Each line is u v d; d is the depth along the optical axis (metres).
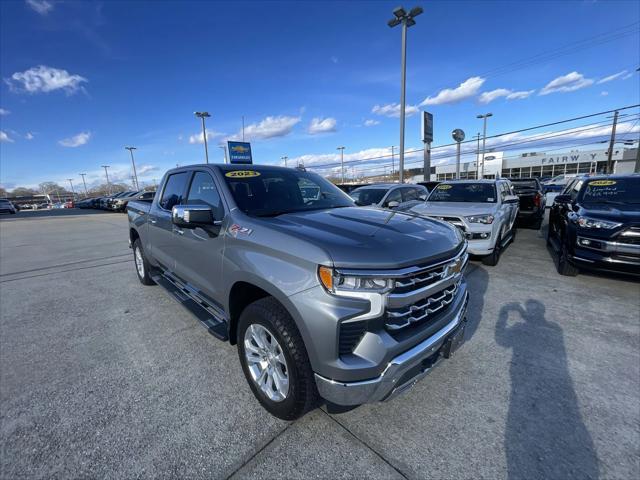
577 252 5.19
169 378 2.86
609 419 2.33
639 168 30.69
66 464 1.99
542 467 1.96
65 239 11.64
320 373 1.96
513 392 2.63
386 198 8.50
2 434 2.23
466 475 1.91
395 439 2.17
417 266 2.06
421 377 2.21
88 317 4.21
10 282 5.92
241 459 2.02
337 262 1.90
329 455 2.05
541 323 3.83
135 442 2.15
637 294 4.71
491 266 6.30
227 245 2.63
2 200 34.69
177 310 4.39
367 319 1.91
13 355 3.29
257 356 2.46
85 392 2.68
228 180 3.04
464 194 7.46
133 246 5.56
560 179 33.06
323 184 3.78
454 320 2.44
